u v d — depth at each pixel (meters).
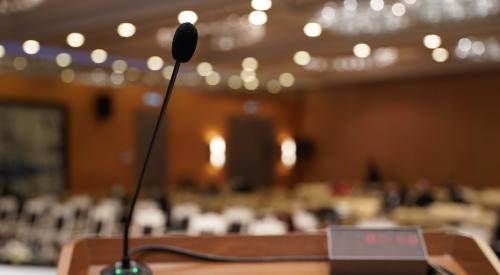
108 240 1.42
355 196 14.69
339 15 9.89
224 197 13.55
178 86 18.58
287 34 11.65
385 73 18.12
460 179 18.23
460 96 18.31
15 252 7.84
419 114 19.11
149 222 9.16
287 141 22.06
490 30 10.11
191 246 1.46
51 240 10.87
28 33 10.45
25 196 15.33
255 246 1.47
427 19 10.16
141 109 18.09
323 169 21.41
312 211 10.94
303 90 21.81
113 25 9.62
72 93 16.55
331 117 21.22
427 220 9.13
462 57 15.33
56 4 9.51
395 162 19.61
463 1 9.19
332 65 15.93
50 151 15.97
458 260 1.43
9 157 15.18
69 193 16.03
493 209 12.49
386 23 10.42
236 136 20.61
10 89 15.30
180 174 18.89
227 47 12.91
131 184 17.70
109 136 17.31
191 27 1.17
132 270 1.27
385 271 1.31
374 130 20.11
